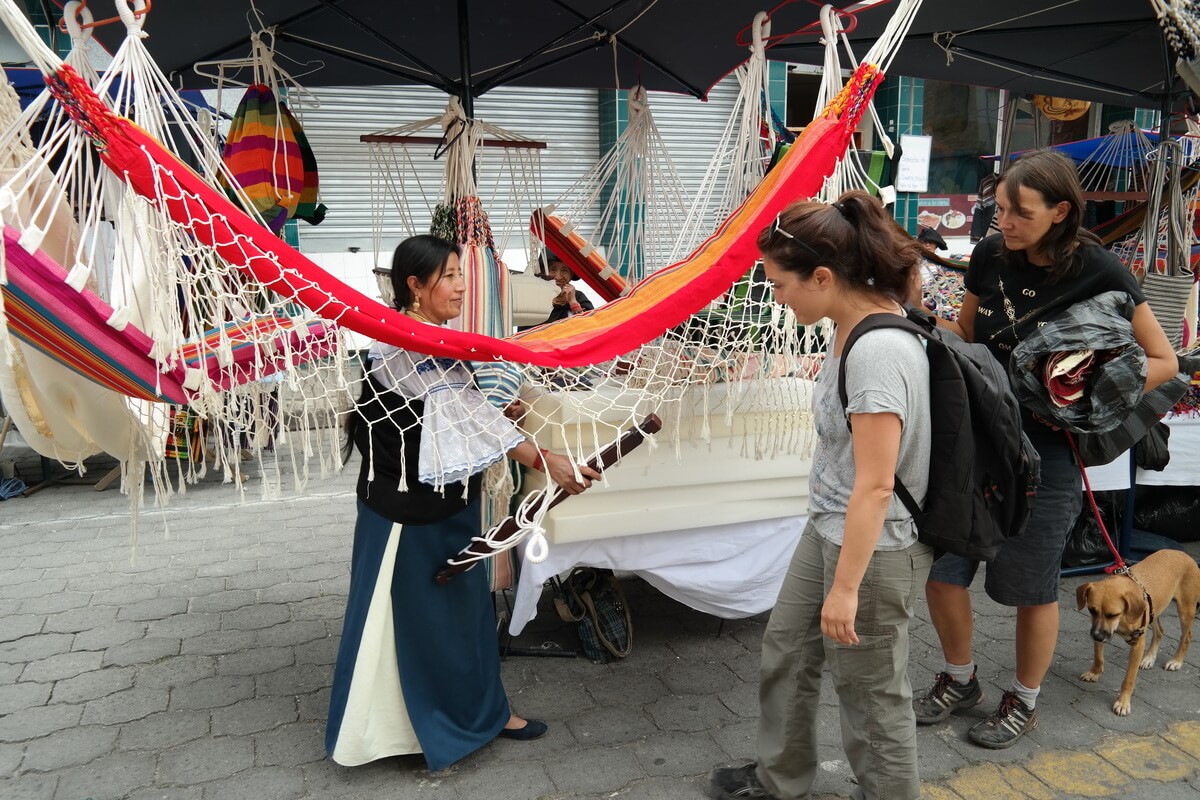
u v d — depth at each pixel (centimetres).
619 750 256
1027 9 366
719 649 322
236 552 426
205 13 311
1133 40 406
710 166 291
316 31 361
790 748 217
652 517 279
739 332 254
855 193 184
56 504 511
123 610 355
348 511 493
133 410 218
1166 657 317
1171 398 266
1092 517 404
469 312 280
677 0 324
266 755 253
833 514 194
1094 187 604
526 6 341
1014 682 263
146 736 262
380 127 615
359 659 233
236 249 183
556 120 671
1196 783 240
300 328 201
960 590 259
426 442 218
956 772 246
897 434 173
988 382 187
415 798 233
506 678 301
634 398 267
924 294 395
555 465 228
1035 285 248
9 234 163
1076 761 251
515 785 239
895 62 465
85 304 172
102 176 187
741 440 284
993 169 858
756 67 280
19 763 248
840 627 179
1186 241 404
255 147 298
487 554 226
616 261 384
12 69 439
